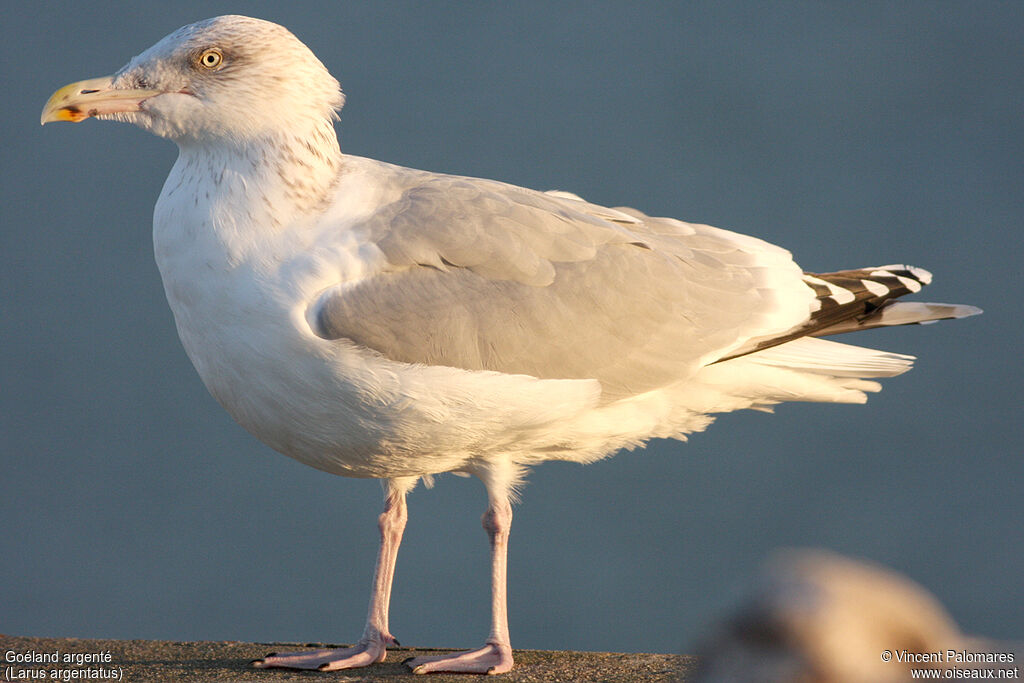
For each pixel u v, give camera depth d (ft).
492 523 22.61
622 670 20.80
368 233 21.13
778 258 25.23
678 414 24.45
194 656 22.03
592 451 24.12
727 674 6.25
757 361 24.67
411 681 20.21
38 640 22.90
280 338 20.36
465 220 21.85
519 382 21.29
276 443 22.11
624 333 22.65
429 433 21.36
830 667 6.08
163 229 21.12
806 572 6.39
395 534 23.54
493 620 21.98
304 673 20.88
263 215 20.75
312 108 21.47
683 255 24.16
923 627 6.27
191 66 21.07
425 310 20.97
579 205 24.44
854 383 25.48
